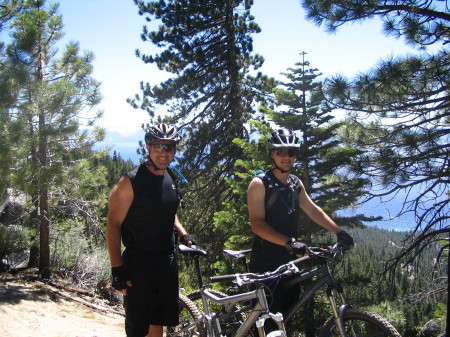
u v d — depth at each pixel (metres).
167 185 3.54
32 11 8.91
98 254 9.77
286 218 3.57
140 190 3.39
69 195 9.44
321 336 3.38
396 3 7.16
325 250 3.21
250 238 9.16
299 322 7.91
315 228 8.43
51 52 9.74
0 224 8.37
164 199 3.47
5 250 8.46
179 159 15.65
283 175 3.61
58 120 8.59
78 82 9.73
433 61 6.88
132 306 3.49
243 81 16.50
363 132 8.31
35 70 9.24
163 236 3.55
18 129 7.94
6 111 8.16
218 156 15.17
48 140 8.54
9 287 7.34
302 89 8.77
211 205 15.48
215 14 15.98
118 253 3.35
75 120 9.09
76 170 9.02
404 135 7.66
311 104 8.77
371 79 7.16
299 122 8.64
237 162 9.79
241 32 15.97
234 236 9.26
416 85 7.27
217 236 14.24
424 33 7.14
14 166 8.05
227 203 9.52
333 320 3.32
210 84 16.30
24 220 9.20
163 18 16.06
